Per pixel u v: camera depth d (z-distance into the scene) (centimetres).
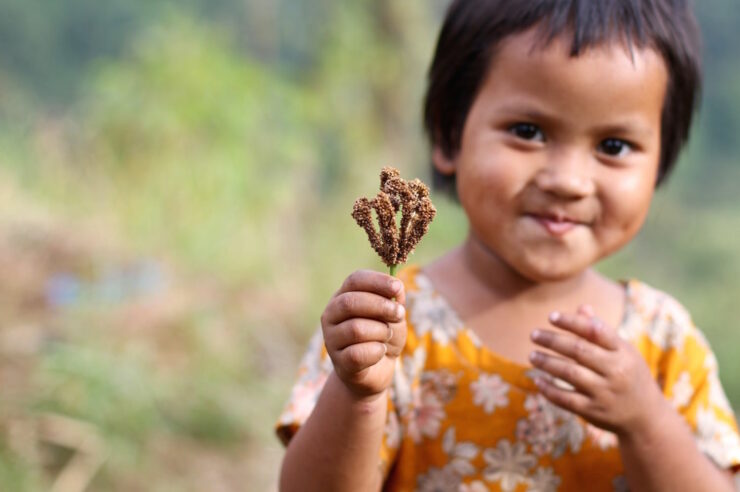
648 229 1667
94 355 408
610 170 178
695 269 1474
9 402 369
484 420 186
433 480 186
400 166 1000
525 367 186
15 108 696
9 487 330
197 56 704
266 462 423
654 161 183
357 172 936
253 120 712
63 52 1458
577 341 168
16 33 1419
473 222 185
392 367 157
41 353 410
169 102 677
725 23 2875
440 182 214
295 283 636
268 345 534
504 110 179
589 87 173
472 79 187
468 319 192
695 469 174
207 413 434
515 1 181
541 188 176
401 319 150
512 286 191
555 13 175
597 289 197
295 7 1045
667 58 182
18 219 538
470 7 190
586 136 176
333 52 955
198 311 504
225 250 608
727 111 2808
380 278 148
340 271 700
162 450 400
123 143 660
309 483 166
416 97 1028
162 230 607
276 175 741
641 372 170
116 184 630
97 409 382
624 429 170
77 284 486
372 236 149
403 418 187
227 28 838
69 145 653
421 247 894
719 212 2112
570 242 178
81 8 1463
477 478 185
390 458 185
